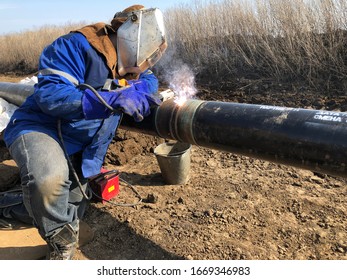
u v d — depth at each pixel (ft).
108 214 9.41
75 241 7.52
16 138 7.23
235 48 19.71
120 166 12.18
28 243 8.37
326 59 15.92
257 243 8.07
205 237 8.33
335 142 5.82
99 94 6.70
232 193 9.96
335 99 13.74
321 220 8.64
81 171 8.23
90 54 6.99
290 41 16.35
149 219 9.09
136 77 8.13
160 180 10.99
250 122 6.80
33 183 6.69
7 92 12.32
